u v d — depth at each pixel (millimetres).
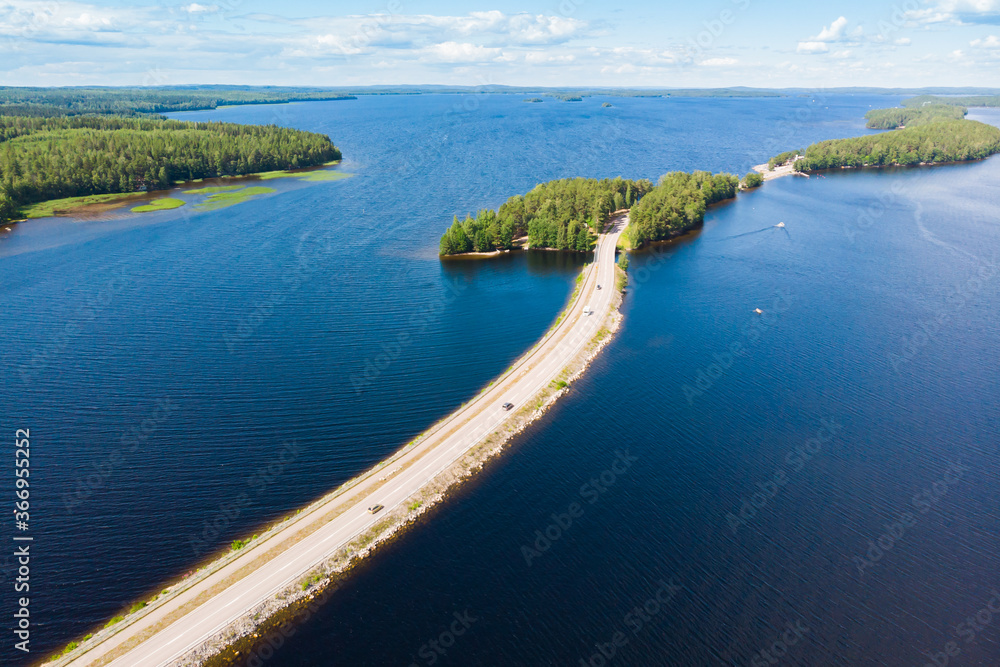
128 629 74750
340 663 72188
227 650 73125
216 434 117812
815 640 76438
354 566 85750
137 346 154750
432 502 98375
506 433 117188
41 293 190375
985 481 106500
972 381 138625
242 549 87312
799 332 164125
